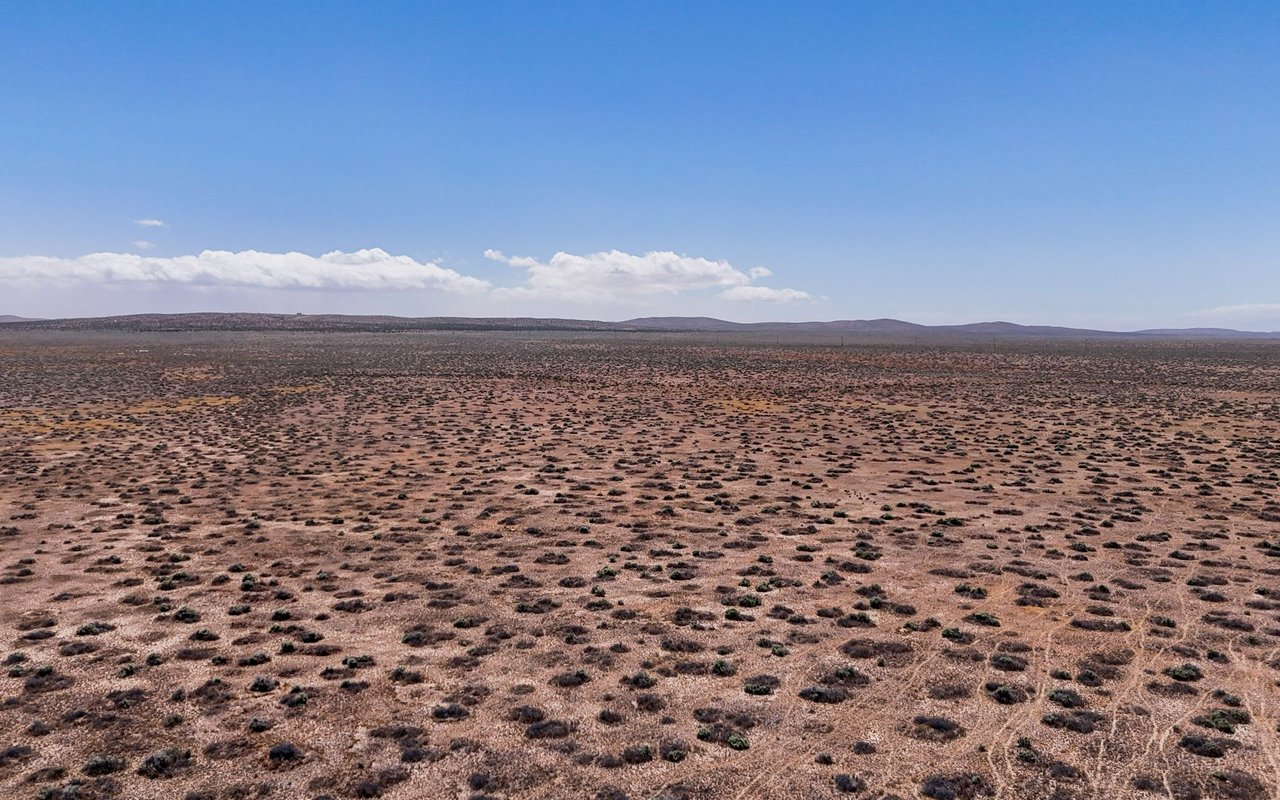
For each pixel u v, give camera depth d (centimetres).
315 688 1933
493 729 1745
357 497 4116
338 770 1587
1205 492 4238
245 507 3866
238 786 1526
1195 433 6359
